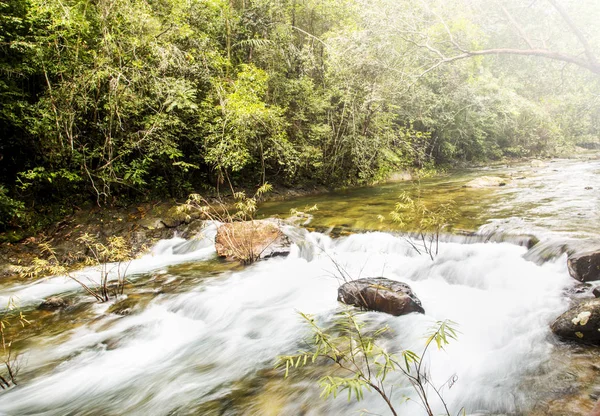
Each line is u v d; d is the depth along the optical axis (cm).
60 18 861
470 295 477
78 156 904
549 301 404
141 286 618
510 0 676
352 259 679
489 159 2416
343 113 1323
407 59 921
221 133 1070
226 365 387
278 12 1388
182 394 340
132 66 940
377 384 319
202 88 1117
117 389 361
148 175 1110
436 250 612
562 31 710
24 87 946
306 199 1241
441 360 341
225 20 1266
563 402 252
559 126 2533
